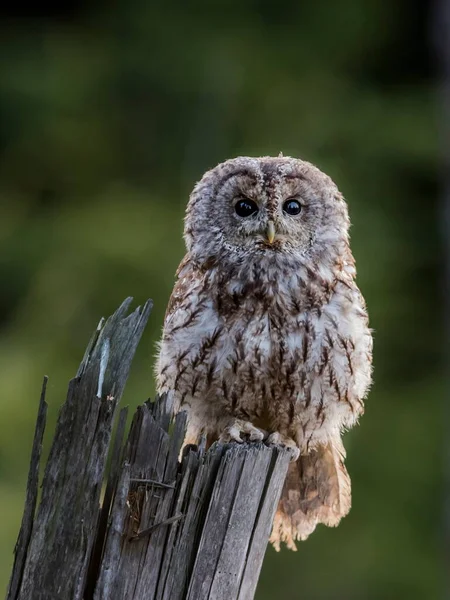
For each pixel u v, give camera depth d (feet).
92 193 60.23
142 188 60.23
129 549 16.61
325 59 63.41
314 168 25.20
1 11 64.34
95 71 61.82
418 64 65.41
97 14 64.28
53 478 16.14
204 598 17.16
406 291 59.21
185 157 60.90
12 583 16.22
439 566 53.26
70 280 53.98
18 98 60.64
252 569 17.83
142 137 61.36
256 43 62.49
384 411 57.00
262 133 59.93
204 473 17.24
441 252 59.77
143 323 16.48
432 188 60.80
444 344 58.34
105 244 54.60
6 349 52.39
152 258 54.24
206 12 63.41
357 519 54.54
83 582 16.03
